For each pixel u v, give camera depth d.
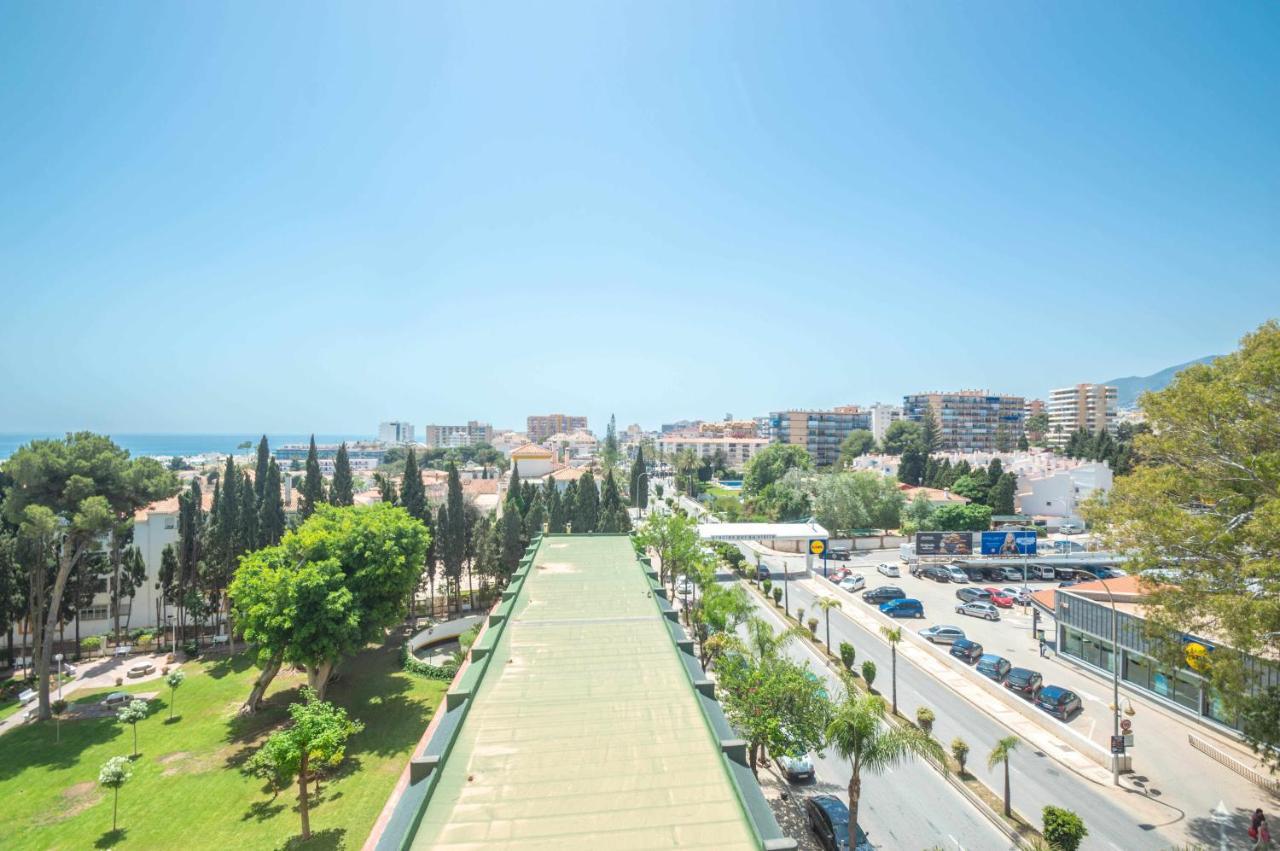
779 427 191.38
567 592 27.55
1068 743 29.78
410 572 41.72
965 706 34.31
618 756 13.66
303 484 60.09
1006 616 52.03
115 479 44.81
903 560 70.56
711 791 12.38
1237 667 21.36
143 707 35.06
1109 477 94.69
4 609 46.78
